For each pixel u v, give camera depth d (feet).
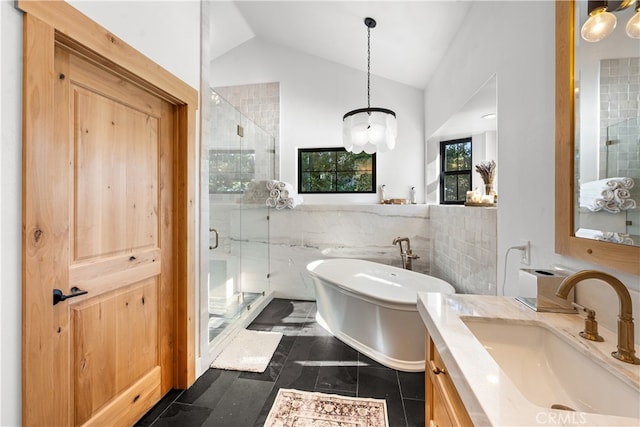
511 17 4.99
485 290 6.20
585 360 2.66
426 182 11.21
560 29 3.69
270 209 11.91
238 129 9.49
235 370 6.55
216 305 8.13
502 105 5.32
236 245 9.41
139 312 5.05
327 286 8.48
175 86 5.34
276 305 11.05
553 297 3.49
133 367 4.92
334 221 11.52
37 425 3.24
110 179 4.43
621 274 2.95
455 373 2.43
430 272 10.90
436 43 8.23
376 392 5.81
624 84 2.85
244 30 11.60
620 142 2.90
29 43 3.08
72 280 3.81
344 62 11.51
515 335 3.30
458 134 9.96
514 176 4.97
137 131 4.93
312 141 12.00
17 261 3.07
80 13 3.58
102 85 4.26
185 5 5.74
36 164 3.19
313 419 5.04
